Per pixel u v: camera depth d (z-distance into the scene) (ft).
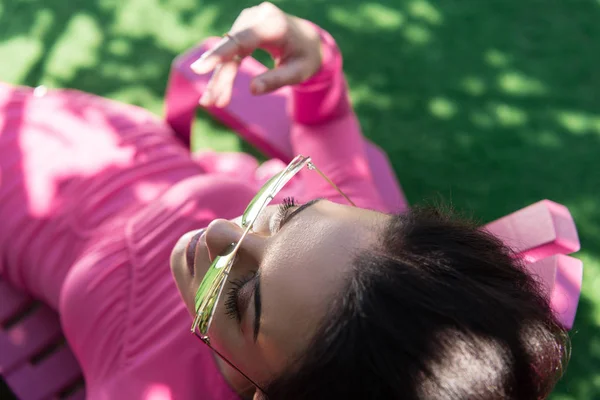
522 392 2.61
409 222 2.88
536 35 10.31
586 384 7.84
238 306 3.20
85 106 6.53
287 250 2.96
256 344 3.05
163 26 10.18
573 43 10.25
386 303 2.46
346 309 2.54
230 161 7.23
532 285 2.98
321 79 5.24
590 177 9.23
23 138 6.31
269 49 4.86
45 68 9.78
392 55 10.12
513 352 2.51
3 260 6.26
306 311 2.73
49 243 5.92
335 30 10.26
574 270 5.09
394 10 10.44
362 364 2.43
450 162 9.37
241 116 6.83
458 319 2.43
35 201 6.04
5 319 6.56
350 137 5.69
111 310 5.11
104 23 10.12
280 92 7.03
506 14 10.46
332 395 2.52
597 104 9.79
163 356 4.76
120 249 5.35
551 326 2.91
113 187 5.92
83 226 5.83
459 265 2.63
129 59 9.95
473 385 2.41
